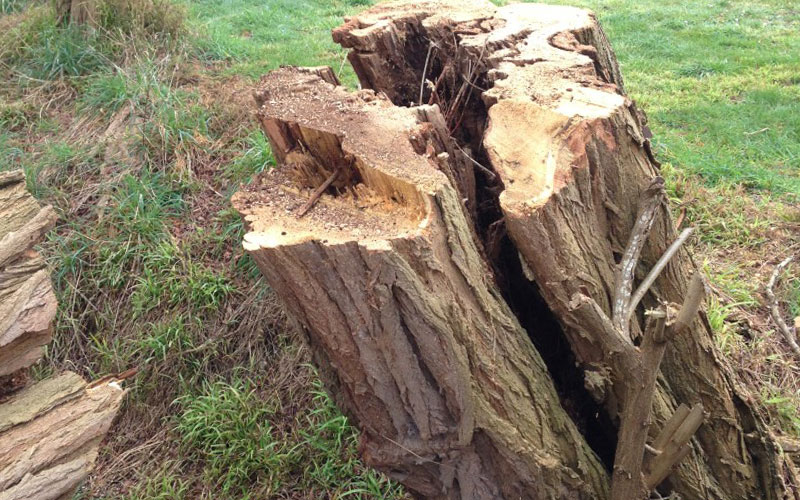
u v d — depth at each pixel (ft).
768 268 12.42
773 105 17.70
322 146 6.97
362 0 26.45
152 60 16.97
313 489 9.75
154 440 11.03
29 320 5.77
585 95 7.26
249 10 24.25
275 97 7.89
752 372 10.21
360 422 6.86
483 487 6.70
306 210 6.42
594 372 6.89
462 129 9.20
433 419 6.36
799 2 26.50
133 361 11.84
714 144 15.97
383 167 6.28
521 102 7.13
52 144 15.15
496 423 6.31
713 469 7.73
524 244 6.25
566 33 9.46
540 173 6.40
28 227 6.02
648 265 7.13
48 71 17.39
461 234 6.17
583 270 6.53
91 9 17.70
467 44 9.07
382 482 9.48
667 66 20.53
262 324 11.75
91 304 12.58
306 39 21.34
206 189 14.05
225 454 10.24
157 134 14.87
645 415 6.35
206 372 11.60
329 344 6.18
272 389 11.08
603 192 6.82
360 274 5.76
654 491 7.19
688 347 7.38
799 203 13.94
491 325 6.39
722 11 25.77
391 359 6.06
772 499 7.85
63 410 5.89
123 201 13.48
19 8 20.90
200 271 12.47
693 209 13.50
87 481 10.53
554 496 6.66
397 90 10.43
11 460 5.49
